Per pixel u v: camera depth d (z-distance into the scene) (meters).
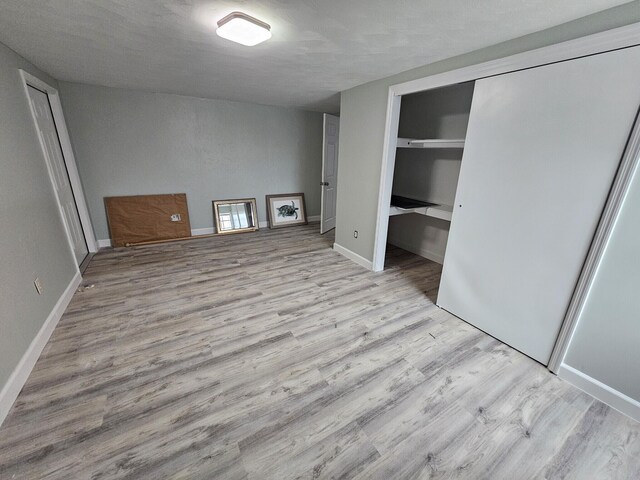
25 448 1.33
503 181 2.00
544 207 1.80
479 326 2.32
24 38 1.95
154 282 3.02
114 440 1.38
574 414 1.58
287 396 1.66
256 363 1.91
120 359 1.91
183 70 2.72
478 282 2.28
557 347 1.83
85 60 2.43
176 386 1.70
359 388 1.73
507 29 1.68
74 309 2.48
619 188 1.47
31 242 2.09
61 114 3.19
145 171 4.07
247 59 2.35
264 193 5.14
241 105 4.55
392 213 3.33
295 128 5.13
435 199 3.62
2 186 1.83
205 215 4.68
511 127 1.90
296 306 2.62
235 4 1.47
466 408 1.61
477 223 2.21
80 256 3.40
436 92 3.38
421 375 1.84
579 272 1.69
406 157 3.91
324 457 1.34
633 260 1.47
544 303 1.88
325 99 4.14
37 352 1.89
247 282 3.07
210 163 4.52
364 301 2.73
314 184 5.63
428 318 2.48
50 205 2.54
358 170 3.42
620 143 1.45
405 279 3.23
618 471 1.31
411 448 1.39
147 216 4.16
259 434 1.43
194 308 2.54
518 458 1.36
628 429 1.50
